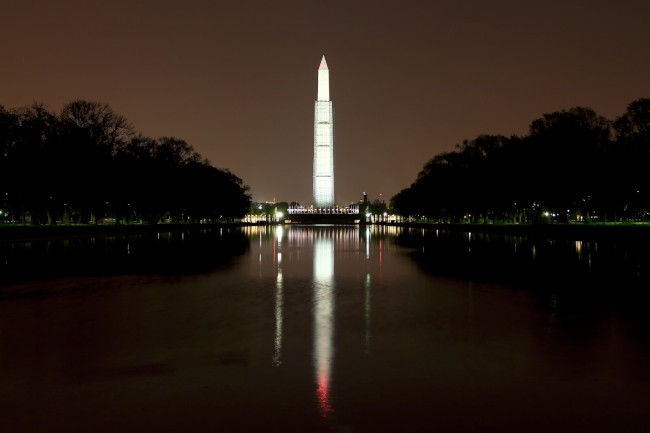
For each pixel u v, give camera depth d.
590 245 61.69
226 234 105.25
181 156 138.62
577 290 26.94
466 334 17.55
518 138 116.06
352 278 32.56
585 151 89.75
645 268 36.25
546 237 81.88
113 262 42.69
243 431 10.22
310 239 84.31
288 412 11.06
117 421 10.66
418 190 163.50
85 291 27.03
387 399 11.75
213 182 154.38
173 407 11.34
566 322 19.34
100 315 20.78
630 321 19.44
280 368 13.88
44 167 84.62
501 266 38.91
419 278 32.38
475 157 136.12
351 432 10.16
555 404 11.43
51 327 18.64
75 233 84.94
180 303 23.52
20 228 73.25
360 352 15.38
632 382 12.73
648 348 15.71
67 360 14.60
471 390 12.26
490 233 102.62
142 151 115.12
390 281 31.03
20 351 15.49
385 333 17.72
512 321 19.56
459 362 14.37
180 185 129.12
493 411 11.09
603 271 34.72
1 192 86.94
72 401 11.67
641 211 110.25
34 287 28.42
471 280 31.17
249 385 12.63
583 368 13.80
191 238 86.25
